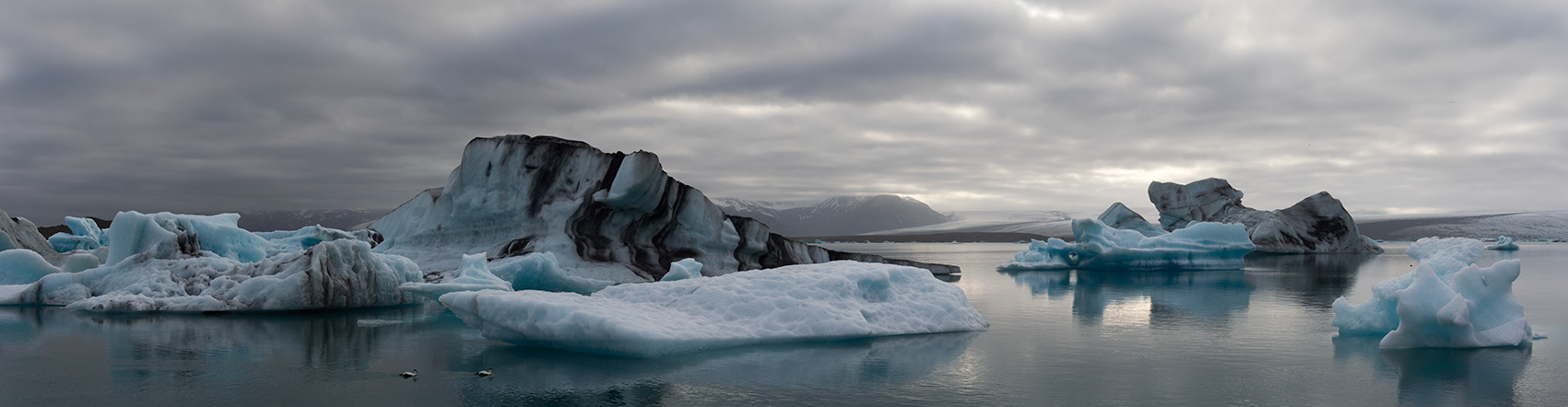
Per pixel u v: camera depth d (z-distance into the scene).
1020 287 22.11
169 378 8.11
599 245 24.55
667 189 25.50
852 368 8.61
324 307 14.62
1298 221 57.34
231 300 14.39
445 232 25.75
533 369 8.52
